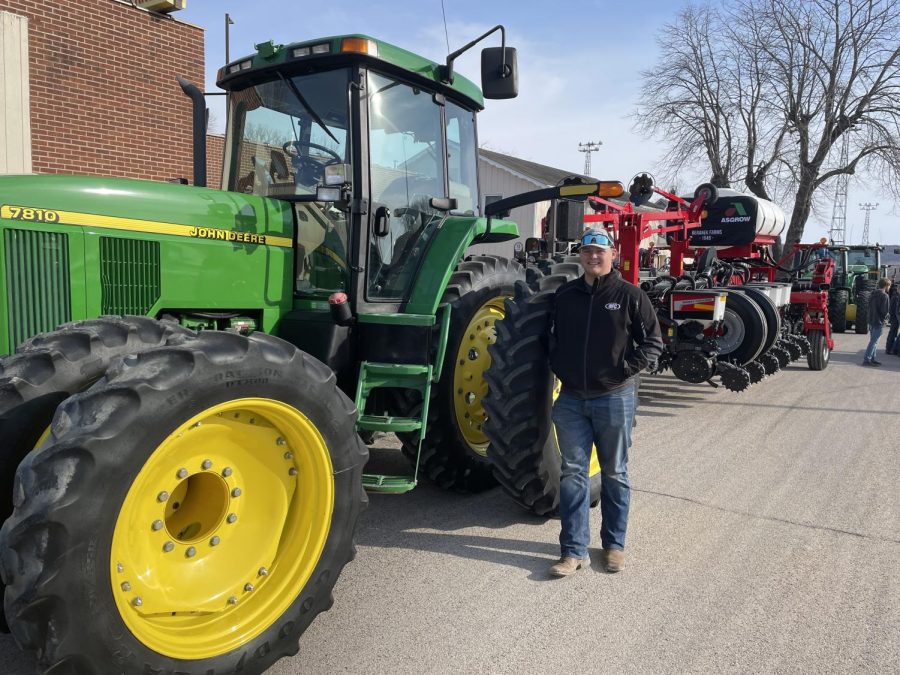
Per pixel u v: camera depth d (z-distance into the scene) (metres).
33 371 2.44
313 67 3.71
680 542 3.93
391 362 3.60
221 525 2.54
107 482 2.02
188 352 2.25
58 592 1.94
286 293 3.72
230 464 2.55
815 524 4.21
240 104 4.07
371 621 3.04
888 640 2.93
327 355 3.52
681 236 8.38
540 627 3.01
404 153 3.94
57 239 2.93
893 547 3.88
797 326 10.72
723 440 6.21
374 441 5.71
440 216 4.28
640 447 5.96
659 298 7.94
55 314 2.94
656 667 2.73
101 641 2.07
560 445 3.61
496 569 3.57
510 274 4.63
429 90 4.09
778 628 3.02
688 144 26.75
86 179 3.07
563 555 3.56
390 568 3.56
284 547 2.69
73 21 8.08
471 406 4.43
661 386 8.98
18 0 7.56
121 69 8.62
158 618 2.35
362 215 3.61
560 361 3.56
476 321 4.42
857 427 6.72
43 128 7.90
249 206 3.56
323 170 3.72
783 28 23.16
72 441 1.97
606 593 3.32
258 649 2.50
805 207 24.02
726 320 7.93
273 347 2.52
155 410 2.13
